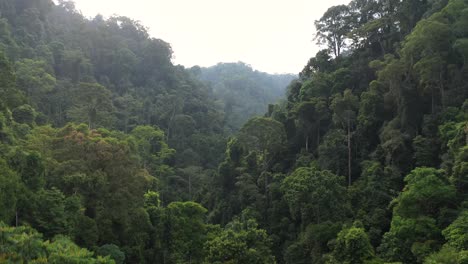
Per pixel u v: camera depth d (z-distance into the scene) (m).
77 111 60.12
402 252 30.94
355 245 31.84
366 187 40.81
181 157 82.06
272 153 52.50
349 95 47.94
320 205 38.12
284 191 43.00
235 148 54.31
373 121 46.84
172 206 39.72
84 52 97.81
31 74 67.88
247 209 44.91
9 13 91.12
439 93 43.72
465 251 24.70
